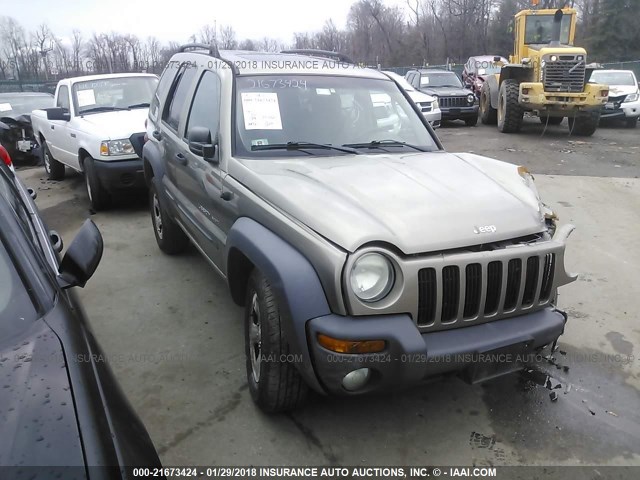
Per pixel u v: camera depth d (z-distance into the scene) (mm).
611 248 5602
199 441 2840
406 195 2803
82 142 6980
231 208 3250
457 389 3291
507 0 45125
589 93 12836
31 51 41156
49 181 9305
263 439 2857
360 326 2396
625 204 7199
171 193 4707
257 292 2812
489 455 2762
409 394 3236
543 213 3053
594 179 8672
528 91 13156
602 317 4180
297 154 3465
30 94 12750
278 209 2799
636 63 25969
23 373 1656
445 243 2529
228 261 3131
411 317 2492
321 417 3020
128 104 8078
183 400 3172
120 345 3773
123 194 7125
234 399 3176
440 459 2734
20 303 1930
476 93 20844
